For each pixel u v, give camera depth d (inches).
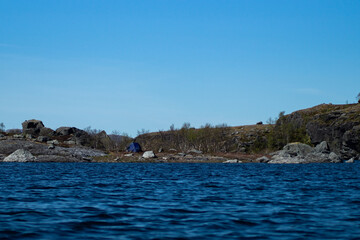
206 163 3462.1
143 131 5767.7
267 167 2696.9
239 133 6727.4
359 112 4968.0
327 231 518.6
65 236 478.0
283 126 5821.9
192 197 899.4
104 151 4104.3
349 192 1034.7
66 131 4658.0
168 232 506.6
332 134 5009.8
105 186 1171.3
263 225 558.3
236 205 767.7
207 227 541.0
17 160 3137.3
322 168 2564.0
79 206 735.7
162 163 3346.5
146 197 893.2
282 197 909.8
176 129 5762.8
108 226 544.1
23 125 4616.1
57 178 1472.7
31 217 607.5
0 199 820.0
